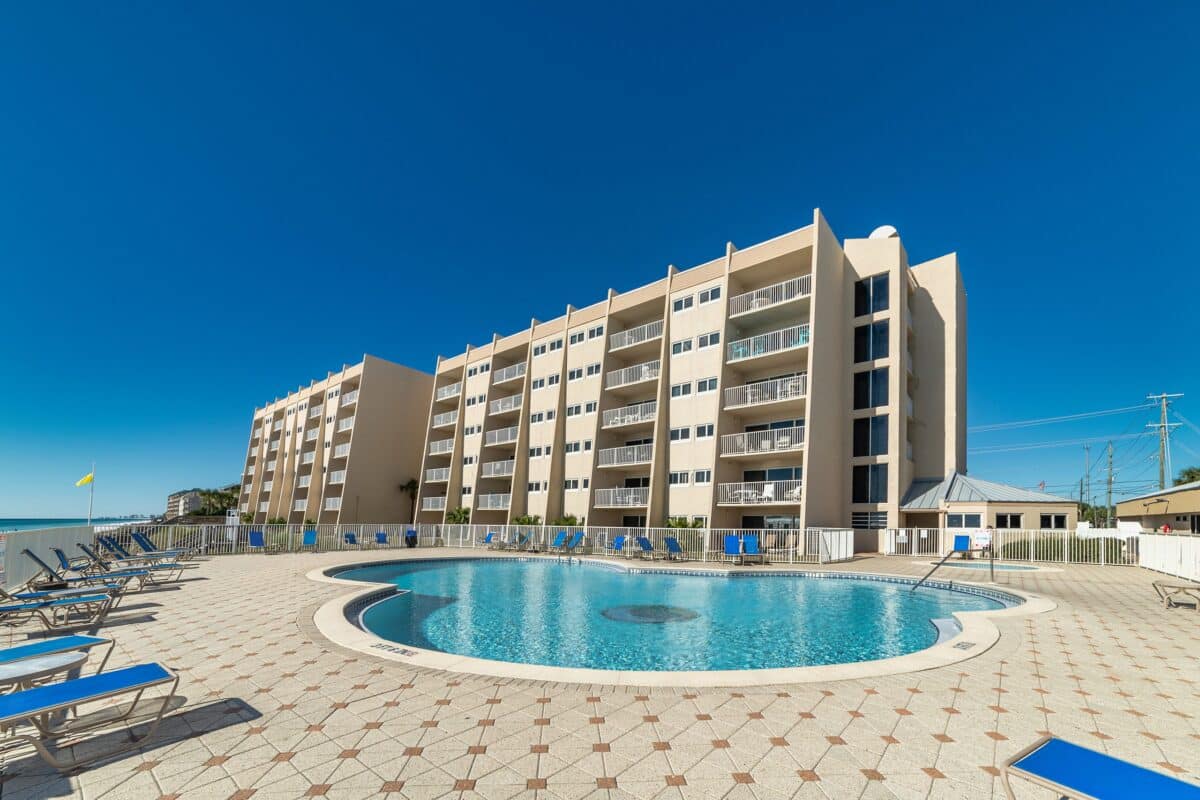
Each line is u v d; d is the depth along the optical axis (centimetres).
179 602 1093
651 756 429
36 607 822
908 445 2730
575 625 1080
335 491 4566
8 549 1195
